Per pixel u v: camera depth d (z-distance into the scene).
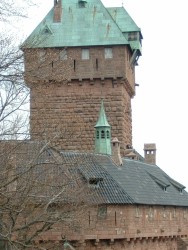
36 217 49.09
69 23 90.12
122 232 74.00
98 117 87.88
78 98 88.25
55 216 51.31
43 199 50.31
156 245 84.06
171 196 90.44
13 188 45.62
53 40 88.31
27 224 47.75
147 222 80.38
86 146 86.75
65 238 67.44
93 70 88.81
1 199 42.97
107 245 73.19
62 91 87.81
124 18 96.38
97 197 72.69
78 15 91.00
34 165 43.75
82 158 65.12
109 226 73.00
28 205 49.50
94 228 70.62
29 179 45.50
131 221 75.69
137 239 77.56
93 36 89.38
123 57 89.00
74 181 53.78
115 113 88.69
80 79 88.31
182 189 98.12
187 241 92.69
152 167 96.44
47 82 43.78
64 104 87.88
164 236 85.44
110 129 86.00
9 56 37.44
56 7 90.62
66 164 51.88
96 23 90.50
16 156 45.41
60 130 62.50
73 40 88.81
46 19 90.19
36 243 64.44
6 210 43.25
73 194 53.62
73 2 92.19
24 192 46.59
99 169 76.69
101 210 72.94
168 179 98.19
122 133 88.75
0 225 46.09
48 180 50.00
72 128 78.19
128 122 93.31
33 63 38.75
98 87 88.94
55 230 67.19
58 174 51.31
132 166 86.38
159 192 86.44
